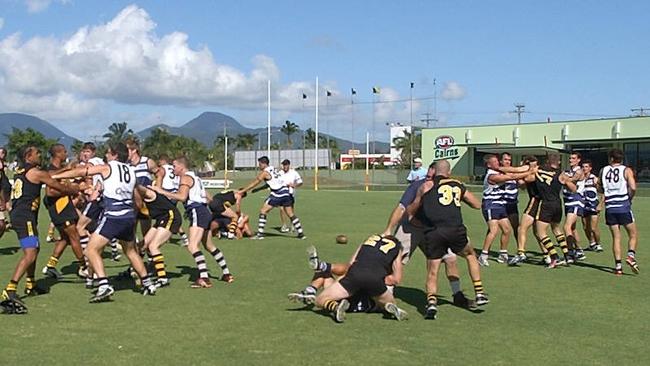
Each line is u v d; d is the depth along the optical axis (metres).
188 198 10.75
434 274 8.80
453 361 6.84
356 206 31.39
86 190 11.30
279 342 7.47
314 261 9.25
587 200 15.36
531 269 12.91
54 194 11.04
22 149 9.63
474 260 9.21
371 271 8.50
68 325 8.16
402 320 8.53
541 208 13.18
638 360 6.96
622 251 15.67
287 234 19.12
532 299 10.01
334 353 7.06
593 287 11.03
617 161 12.40
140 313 8.84
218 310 9.04
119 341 7.46
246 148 104.25
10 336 7.63
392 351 7.15
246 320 8.48
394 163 104.25
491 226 13.36
